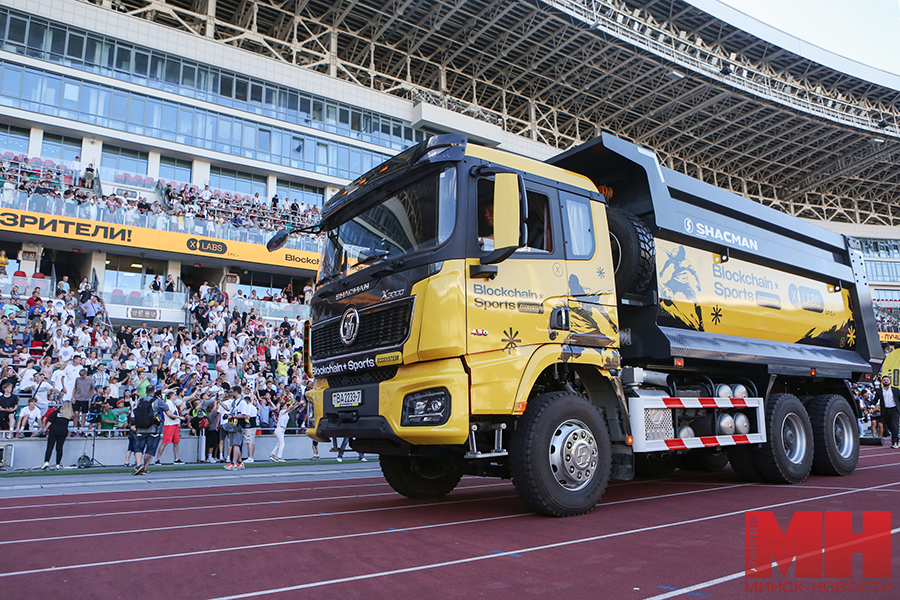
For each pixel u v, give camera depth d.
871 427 20.05
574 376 6.10
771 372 7.75
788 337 8.47
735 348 7.34
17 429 13.45
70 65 28.75
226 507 6.69
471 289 5.04
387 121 38.12
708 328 7.14
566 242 5.88
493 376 5.00
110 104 29.64
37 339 17.52
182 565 3.86
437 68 44.72
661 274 6.65
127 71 30.22
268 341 21.95
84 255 27.80
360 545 4.36
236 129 32.91
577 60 41.22
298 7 37.16
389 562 3.85
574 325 5.69
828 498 6.22
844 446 8.76
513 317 5.26
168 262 29.09
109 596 3.22
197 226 26.95
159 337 20.33
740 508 5.73
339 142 36.06
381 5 37.84
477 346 4.97
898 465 10.32
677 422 6.68
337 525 5.24
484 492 7.71
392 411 5.09
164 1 33.88
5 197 22.88
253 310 24.19
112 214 25.00
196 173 31.91
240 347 20.64
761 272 8.20
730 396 7.34
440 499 7.02
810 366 8.48
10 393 13.39
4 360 15.98
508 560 3.84
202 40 32.50
